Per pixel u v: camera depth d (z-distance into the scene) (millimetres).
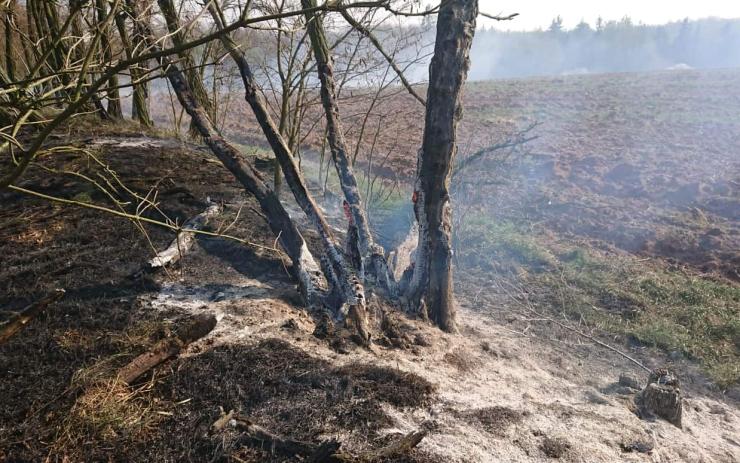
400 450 2996
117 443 3012
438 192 4582
